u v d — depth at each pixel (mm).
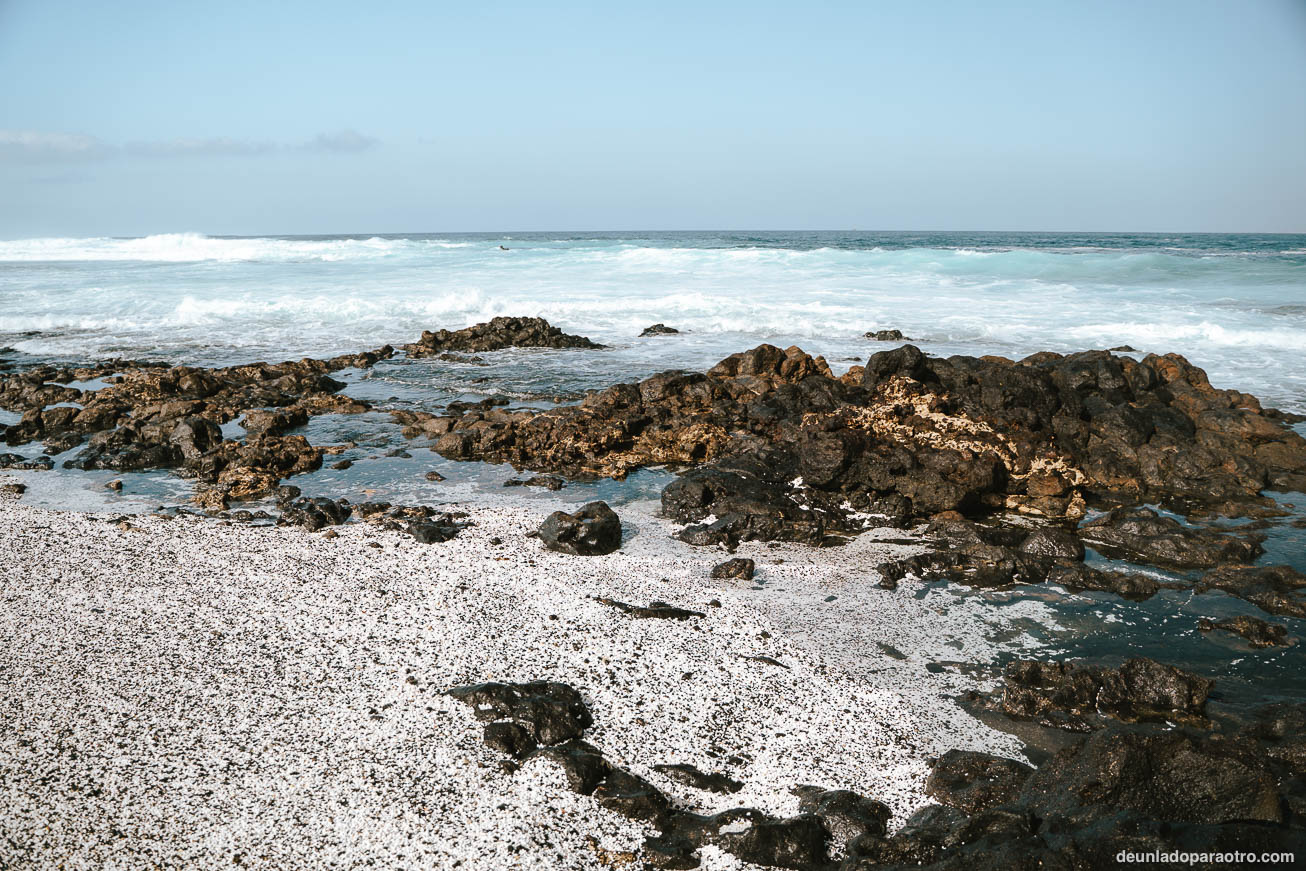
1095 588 9969
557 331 26906
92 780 6074
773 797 6215
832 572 10445
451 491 13508
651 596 9578
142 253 66375
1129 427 14406
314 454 14805
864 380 16609
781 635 8758
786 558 10891
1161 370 17281
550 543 10992
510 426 15828
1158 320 27281
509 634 8484
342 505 12367
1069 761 6121
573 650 8195
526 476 14289
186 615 8703
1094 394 15828
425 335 26203
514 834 5660
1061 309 29922
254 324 30281
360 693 7289
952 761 6523
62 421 17062
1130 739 5961
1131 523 11531
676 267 45625
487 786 6125
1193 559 10758
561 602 9305
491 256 55562
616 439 15516
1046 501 12695
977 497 12789
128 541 10836
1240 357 22312
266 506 12633
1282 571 10047
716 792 6254
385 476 14266
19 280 42188
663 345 26203
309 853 5445
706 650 8352
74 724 6715
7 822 5637
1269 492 13523
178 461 14977
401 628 8539
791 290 35656
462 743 6605
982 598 9766
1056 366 16531
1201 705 7488
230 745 6516
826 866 5523
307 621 8633
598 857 5523
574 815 5875
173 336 28156
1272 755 6488
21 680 7340
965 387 15602
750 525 11602
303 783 6105
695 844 5676
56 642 8039
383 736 6680
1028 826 5598
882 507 12547
